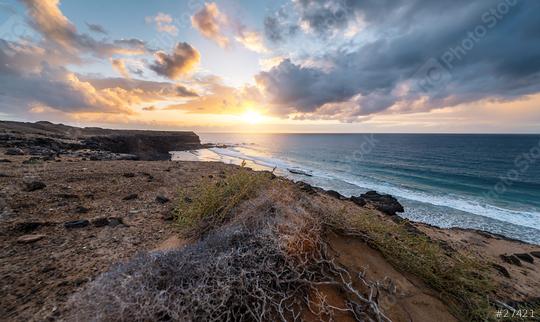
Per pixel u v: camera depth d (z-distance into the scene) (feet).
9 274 8.13
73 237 11.29
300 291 7.07
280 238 7.67
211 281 6.13
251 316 6.01
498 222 40.63
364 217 10.84
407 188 63.31
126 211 15.51
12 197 15.26
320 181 68.54
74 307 6.54
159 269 6.18
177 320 5.17
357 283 7.75
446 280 8.49
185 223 11.61
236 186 13.15
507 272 17.01
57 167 26.73
